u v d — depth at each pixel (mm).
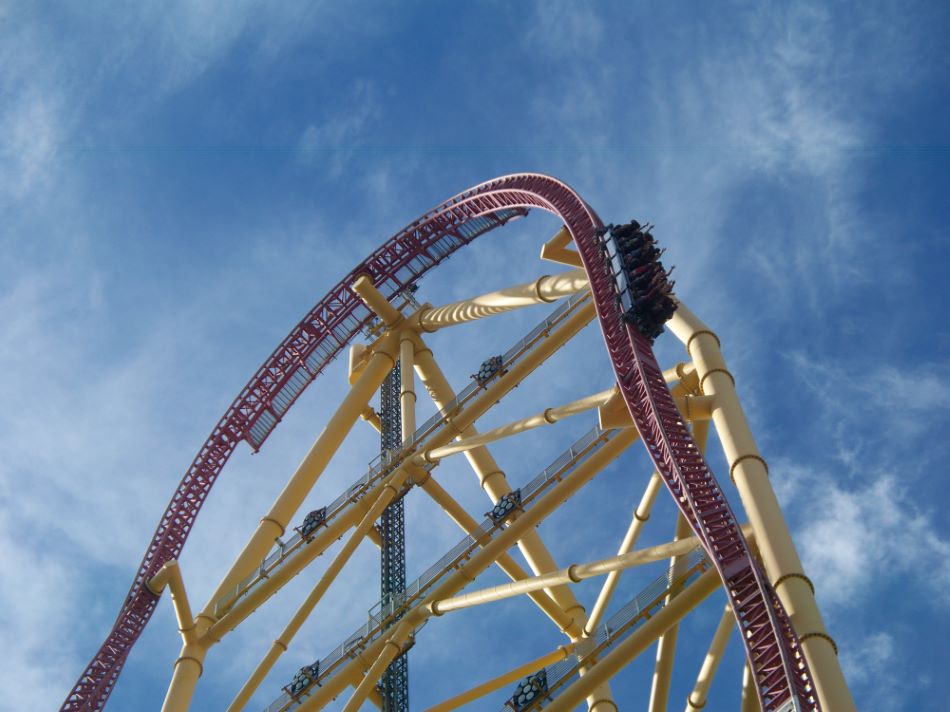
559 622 36000
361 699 30469
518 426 34062
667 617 26047
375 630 33062
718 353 29281
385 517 39250
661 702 30828
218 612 35969
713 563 24484
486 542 33094
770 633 22516
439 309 42875
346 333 48219
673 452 25969
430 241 48656
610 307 31062
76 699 39000
